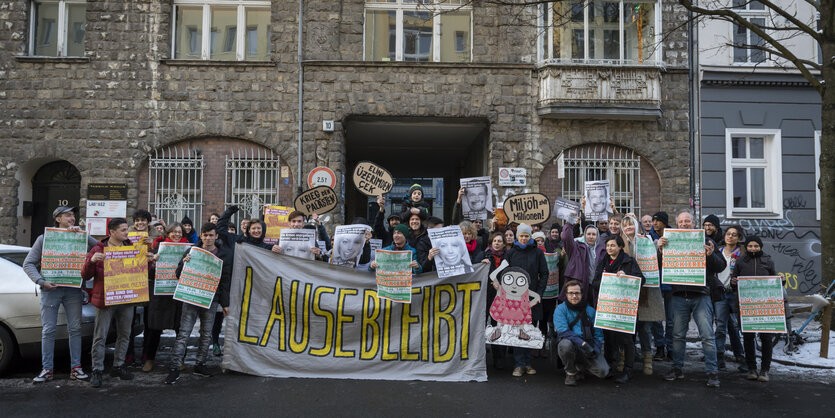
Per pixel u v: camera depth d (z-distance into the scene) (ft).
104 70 42.52
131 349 24.91
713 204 43.83
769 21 44.42
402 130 48.78
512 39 44.14
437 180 114.73
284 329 23.03
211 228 22.57
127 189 42.09
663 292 24.23
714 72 44.14
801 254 43.80
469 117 43.78
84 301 23.08
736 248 25.80
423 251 24.40
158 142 42.47
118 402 18.89
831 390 21.36
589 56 44.24
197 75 42.93
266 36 44.73
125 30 42.75
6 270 22.54
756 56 44.47
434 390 20.75
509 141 43.68
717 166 44.09
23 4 42.60
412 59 45.11
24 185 42.98
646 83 42.73
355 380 22.08
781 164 44.27
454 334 22.81
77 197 44.34
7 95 42.14
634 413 18.22
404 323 23.00
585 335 21.75
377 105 43.19
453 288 23.21
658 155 43.86
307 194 31.12
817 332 31.91
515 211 31.81
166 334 32.78
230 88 43.01
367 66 43.27
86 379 21.53
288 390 20.49
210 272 22.09
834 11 30.17
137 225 24.23
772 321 22.31
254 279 23.31
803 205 44.16
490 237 27.22
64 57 42.27
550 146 43.80
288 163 42.91
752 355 22.93
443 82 43.55
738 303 23.22
